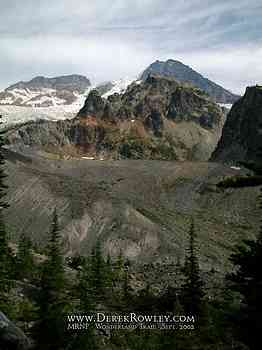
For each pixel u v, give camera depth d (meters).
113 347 38.41
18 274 69.06
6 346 26.91
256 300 21.62
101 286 68.88
